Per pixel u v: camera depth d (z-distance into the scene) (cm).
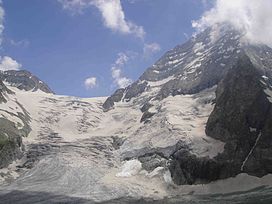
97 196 10481
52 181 11662
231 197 9725
